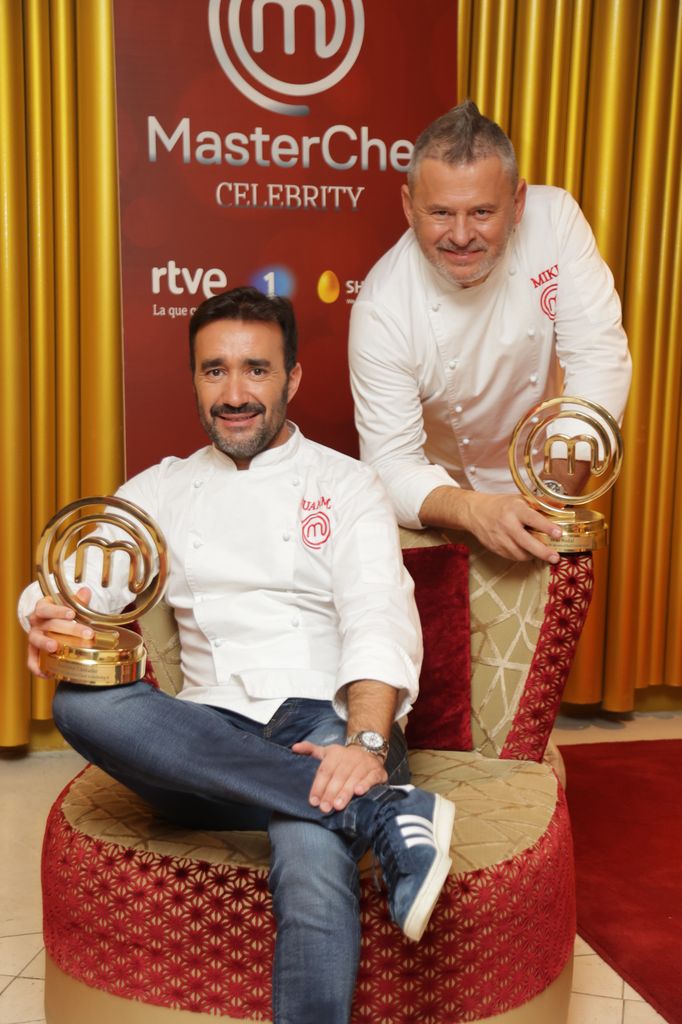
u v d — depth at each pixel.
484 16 3.47
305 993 1.59
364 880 1.75
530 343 2.62
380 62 3.27
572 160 3.61
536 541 2.14
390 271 2.62
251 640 2.09
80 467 3.51
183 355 3.28
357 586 2.00
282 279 3.31
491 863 1.80
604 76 3.55
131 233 3.21
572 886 1.98
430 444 2.82
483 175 2.27
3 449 3.37
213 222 3.25
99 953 1.85
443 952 1.76
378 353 2.59
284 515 2.11
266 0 3.19
